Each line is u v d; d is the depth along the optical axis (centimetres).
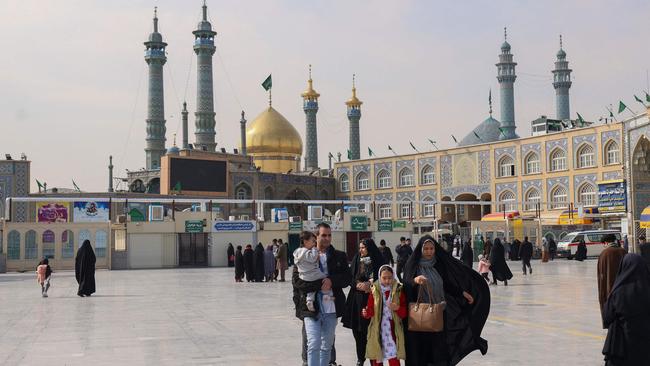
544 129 7019
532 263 4466
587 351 1102
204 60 9156
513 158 6731
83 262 2288
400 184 7700
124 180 8119
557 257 5322
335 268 881
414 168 7581
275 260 3131
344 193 8194
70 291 2553
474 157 7044
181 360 1067
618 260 959
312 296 868
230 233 4772
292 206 7900
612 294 793
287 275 3572
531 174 6550
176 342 1245
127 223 4516
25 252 4253
